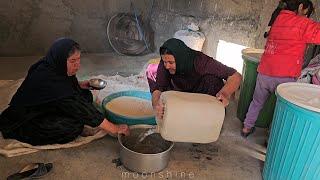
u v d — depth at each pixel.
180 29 4.90
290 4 2.48
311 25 2.38
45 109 2.44
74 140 2.62
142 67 4.66
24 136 2.48
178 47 2.40
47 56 2.37
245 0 3.82
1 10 4.42
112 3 5.06
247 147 2.81
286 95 2.07
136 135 2.55
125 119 2.66
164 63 2.49
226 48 4.18
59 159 2.42
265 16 3.59
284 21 2.48
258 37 3.72
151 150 2.51
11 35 4.60
